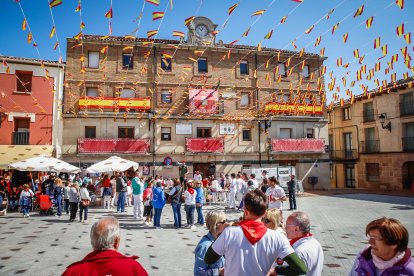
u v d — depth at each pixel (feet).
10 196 50.16
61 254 23.95
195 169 80.38
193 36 82.38
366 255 7.52
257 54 85.97
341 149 108.88
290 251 7.83
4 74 68.49
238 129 82.89
